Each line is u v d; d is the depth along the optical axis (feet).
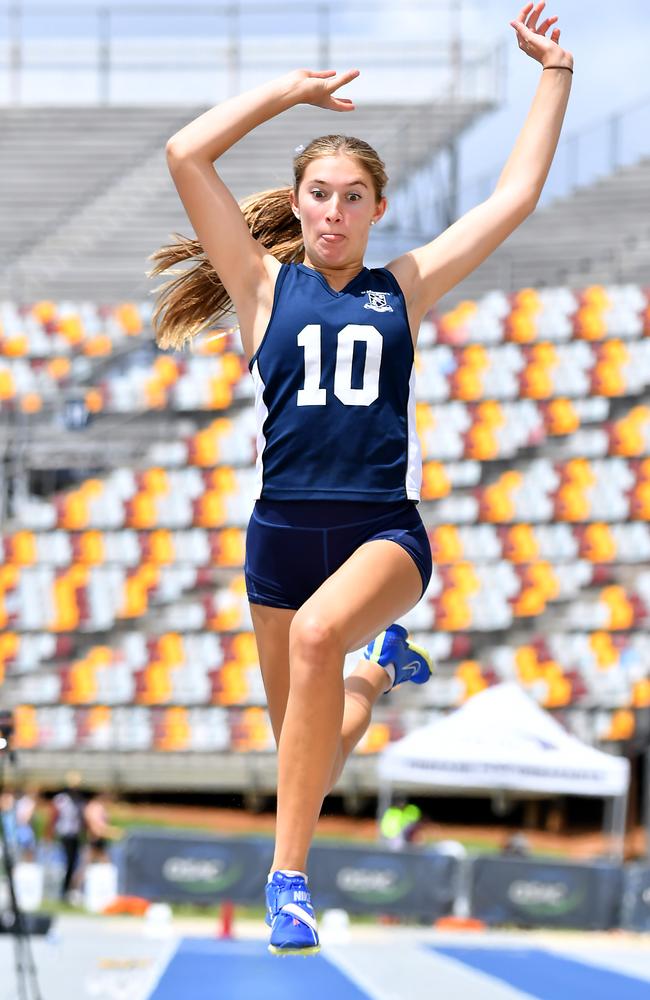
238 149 287.69
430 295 36.70
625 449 230.27
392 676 40.16
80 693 222.28
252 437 238.27
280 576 35.65
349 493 34.19
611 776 159.12
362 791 223.92
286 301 34.88
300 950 31.96
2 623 227.81
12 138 298.35
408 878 169.99
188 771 218.18
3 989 95.45
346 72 36.45
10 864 80.12
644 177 277.64
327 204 34.88
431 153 280.51
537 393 236.22
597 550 226.38
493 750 160.97
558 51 39.55
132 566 231.71
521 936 161.99
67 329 253.65
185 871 167.94
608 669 216.74
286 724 32.96
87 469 248.93
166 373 246.88
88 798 251.39
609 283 253.85
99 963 114.93
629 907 168.55
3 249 276.82
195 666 223.10
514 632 222.89
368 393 34.24
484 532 230.27
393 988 101.71
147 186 290.35
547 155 38.81
